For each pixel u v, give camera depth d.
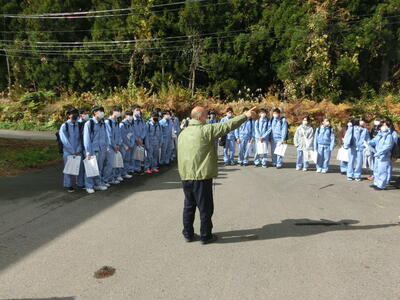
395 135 8.45
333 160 13.59
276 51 29.36
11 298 3.48
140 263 4.25
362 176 10.38
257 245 4.82
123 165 8.95
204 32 31.44
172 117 13.09
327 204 7.01
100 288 3.67
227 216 6.10
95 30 33.50
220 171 10.66
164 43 31.44
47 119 26.11
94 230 5.34
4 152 12.30
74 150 7.54
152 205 6.68
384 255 4.52
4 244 4.79
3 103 28.47
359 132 9.56
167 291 3.61
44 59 34.31
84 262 4.26
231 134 11.74
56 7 34.56
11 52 36.12
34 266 4.15
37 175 9.32
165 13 31.39
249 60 29.78
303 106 22.33
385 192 8.23
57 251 4.57
